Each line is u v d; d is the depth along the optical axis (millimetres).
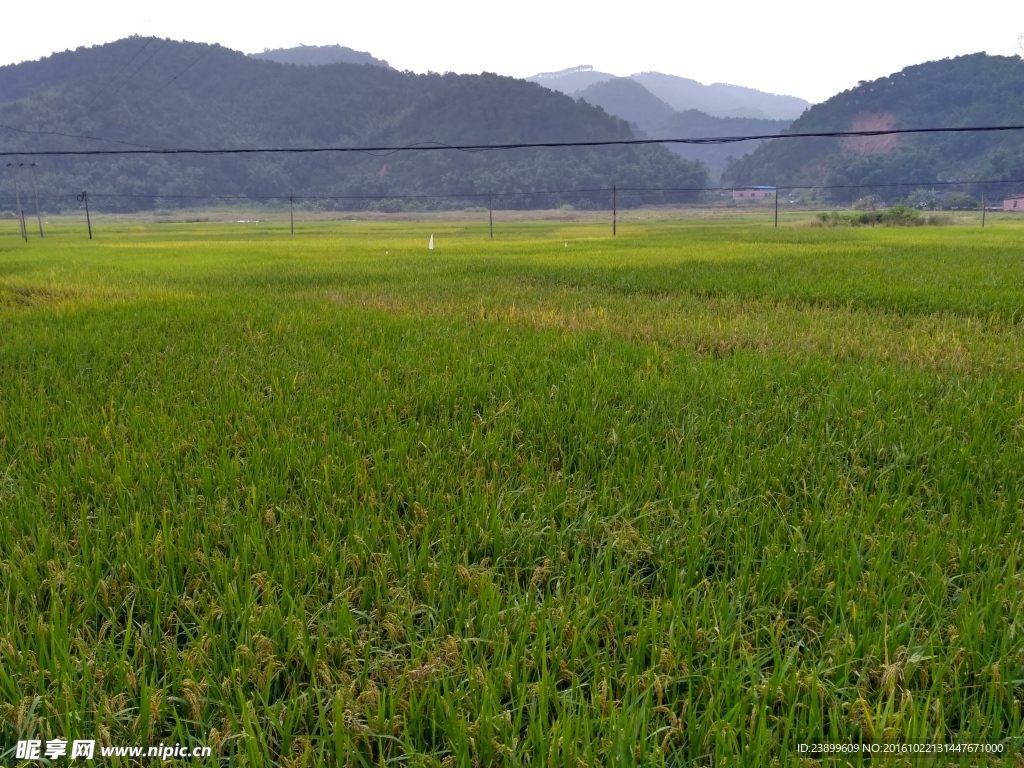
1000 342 8805
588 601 3057
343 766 2361
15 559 3451
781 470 4477
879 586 3189
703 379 6555
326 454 4723
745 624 3023
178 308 11477
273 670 2736
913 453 4766
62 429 5391
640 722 2404
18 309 11953
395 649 2885
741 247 29578
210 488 4223
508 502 4094
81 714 2479
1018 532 3641
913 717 2344
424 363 7293
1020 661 2736
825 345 8594
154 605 3150
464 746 2301
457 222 98938
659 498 4246
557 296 13930
